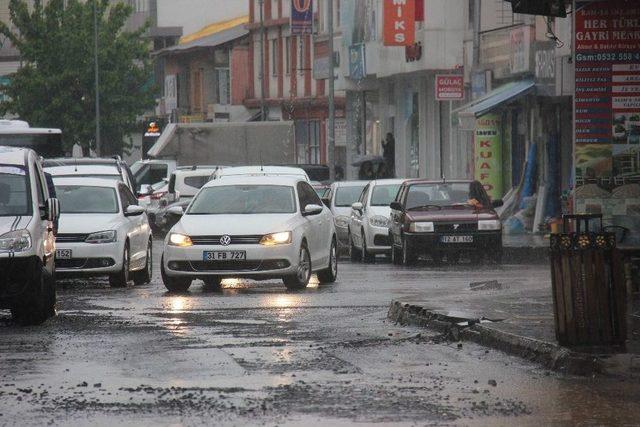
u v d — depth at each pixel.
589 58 40.72
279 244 47.84
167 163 118.00
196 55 195.25
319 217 51.47
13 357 29.34
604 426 20.95
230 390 24.31
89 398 23.59
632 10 40.56
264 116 163.12
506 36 86.50
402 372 26.62
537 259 68.19
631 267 39.31
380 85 127.12
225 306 41.59
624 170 40.88
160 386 24.88
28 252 36.94
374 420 21.39
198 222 48.72
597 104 40.78
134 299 45.00
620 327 27.78
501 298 39.50
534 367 27.42
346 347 30.78
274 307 41.03
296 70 161.88
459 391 24.23
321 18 141.50
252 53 176.50
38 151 97.12
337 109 152.12
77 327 35.91
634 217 40.94
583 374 26.42
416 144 118.25
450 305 36.91
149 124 146.75
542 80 80.19
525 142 87.62
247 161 125.06
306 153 160.75
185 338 32.69
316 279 54.91
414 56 105.81
